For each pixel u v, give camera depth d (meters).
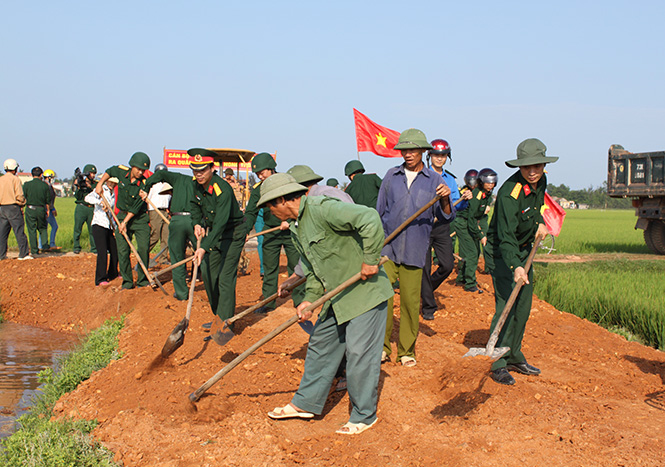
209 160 6.50
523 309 5.50
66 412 4.91
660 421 4.55
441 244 7.74
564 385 5.39
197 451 4.07
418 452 4.01
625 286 9.98
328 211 4.20
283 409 4.57
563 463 3.85
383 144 10.47
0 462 4.05
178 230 8.59
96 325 9.04
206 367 5.71
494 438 4.21
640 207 17.61
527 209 5.20
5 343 8.30
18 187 13.06
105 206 10.16
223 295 6.93
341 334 4.47
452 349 6.46
